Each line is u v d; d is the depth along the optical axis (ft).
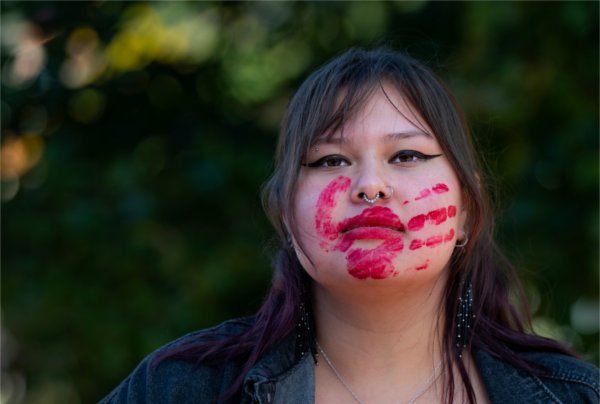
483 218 7.46
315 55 14.94
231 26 14.90
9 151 14.71
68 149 14.48
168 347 7.64
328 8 14.70
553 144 13.87
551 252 13.96
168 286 14.30
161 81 15.01
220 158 14.43
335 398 7.29
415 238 6.85
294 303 7.46
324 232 6.89
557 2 13.06
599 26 13.32
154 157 14.92
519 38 13.52
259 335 7.49
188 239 14.53
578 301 14.10
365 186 6.79
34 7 14.23
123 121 14.99
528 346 7.75
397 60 7.39
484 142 13.76
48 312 14.34
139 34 14.69
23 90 14.52
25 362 14.79
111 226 14.16
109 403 7.66
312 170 7.11
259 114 15.12
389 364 7.27
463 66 13.79
